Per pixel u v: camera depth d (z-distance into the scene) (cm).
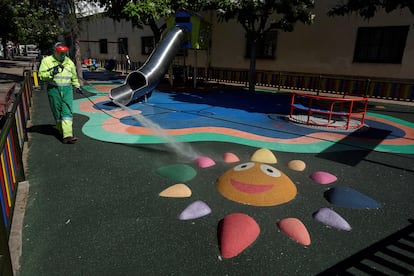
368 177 426
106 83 1513
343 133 664
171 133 625
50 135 585
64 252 253
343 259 253
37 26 2402
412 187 397
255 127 697
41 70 501
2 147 261
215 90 1386
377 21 1191
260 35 1252
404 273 238
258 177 378
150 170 425
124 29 2480
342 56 1317
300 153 521
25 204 327
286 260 250
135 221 299
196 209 317
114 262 243
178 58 2081
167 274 231
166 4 1252
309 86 1381
